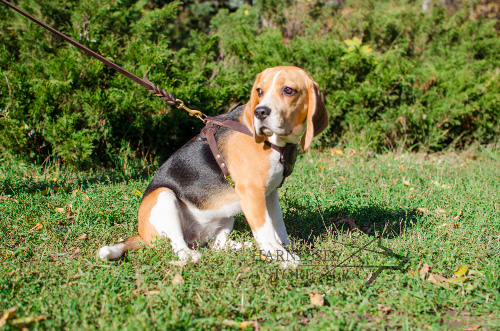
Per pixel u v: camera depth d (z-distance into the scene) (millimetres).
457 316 2512
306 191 5090
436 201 4652
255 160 3137
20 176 5566
